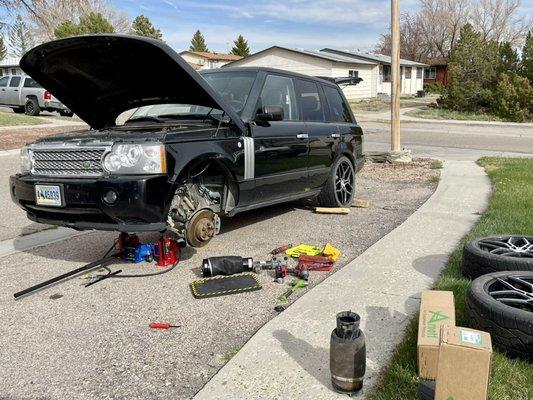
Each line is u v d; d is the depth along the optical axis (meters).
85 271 4.60
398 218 6.45
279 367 2.91
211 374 2.93
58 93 5.33
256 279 4.27
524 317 2.79
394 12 11.07
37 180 4.36
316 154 6.25
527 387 2.59
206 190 4.76
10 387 2.84
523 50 28.44
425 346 2.54
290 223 6.27
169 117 5.39
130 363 3.06
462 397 2.21
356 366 2.58
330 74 34.84
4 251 5.36
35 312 3.80
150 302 3.92
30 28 33.06
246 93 5.41
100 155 4.11
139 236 5.80
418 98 42.03
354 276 4.27
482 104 29.11
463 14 64.38
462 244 5.04
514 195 7.07
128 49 4.47
